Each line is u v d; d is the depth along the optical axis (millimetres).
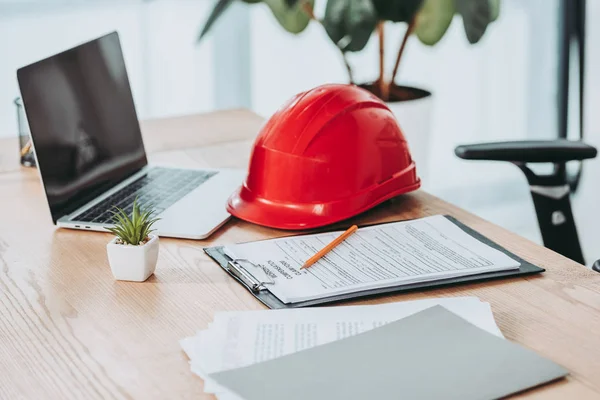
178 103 2830
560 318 972
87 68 1416
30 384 852
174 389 836
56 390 840
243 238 1219
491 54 3051
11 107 2539
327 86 1299
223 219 1266
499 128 3143
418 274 1062
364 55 2959
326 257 1127
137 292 1053
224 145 1670
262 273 1075
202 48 2812
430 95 2613
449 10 2490
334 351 869
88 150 1369
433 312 951
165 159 1583
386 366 840
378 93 2598
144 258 1064
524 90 3113
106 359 896
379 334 904
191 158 1589
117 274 1084
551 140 1488
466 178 3137
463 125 3105
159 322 976
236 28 2840
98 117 1415
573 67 3016
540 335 934
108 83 1467
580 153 1438
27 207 1354
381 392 794
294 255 1130
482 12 2344
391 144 1312
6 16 2473
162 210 1304
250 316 952
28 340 940
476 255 1126
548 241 1460
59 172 1288
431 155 3104
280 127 1262
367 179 1273
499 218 3018
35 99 1257
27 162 1546
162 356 899
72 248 1192
